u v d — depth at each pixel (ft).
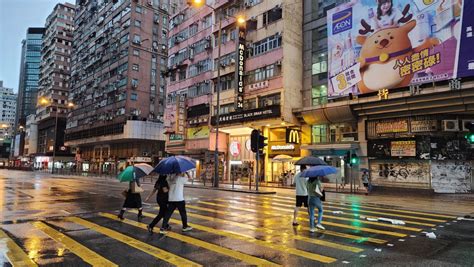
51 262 19.69
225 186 86.58
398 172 78.84
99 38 237.25
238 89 108.99
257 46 108.68
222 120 112.88
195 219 34.37
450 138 73.36
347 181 87.81
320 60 98.53
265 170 106.93
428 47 70.44
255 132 70.54
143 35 208.74
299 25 104.53
